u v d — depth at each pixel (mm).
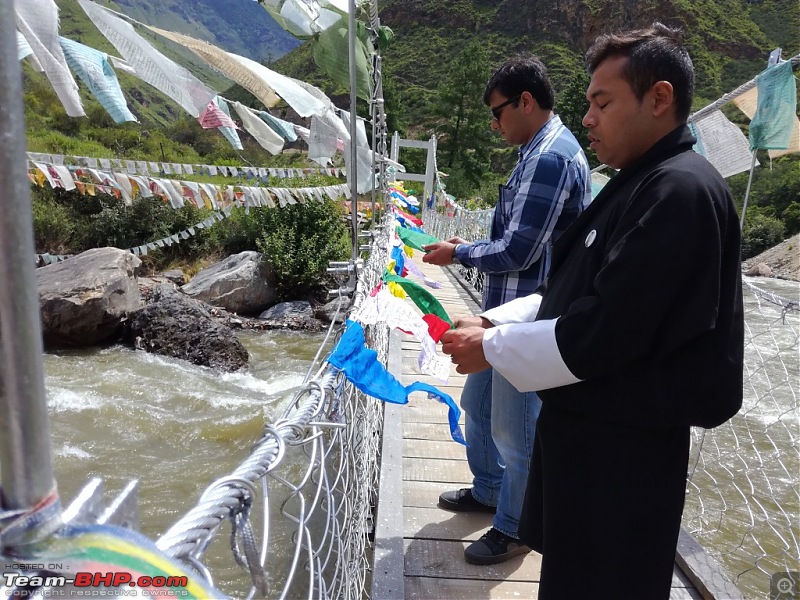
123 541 534
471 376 2514
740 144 2701
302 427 1045
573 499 1353
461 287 8836
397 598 2016
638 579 1308
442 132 41688
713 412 1242
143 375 7562
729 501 3930
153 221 13383
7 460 474
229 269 11836
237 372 8141
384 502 2566
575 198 2102
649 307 1181
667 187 1222
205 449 5543
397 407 3764
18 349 453
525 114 2211
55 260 9656
